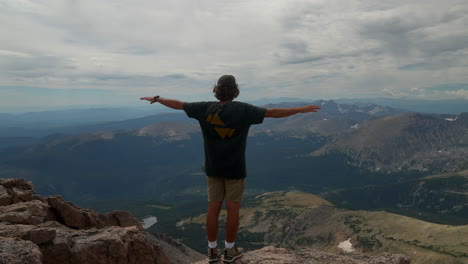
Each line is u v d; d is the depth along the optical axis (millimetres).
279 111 4332
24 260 4125
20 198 10477
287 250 6449
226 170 4641
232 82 4738
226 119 4477
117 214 14484
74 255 6246
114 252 6887
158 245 10445
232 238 4988
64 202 10773
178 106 4980
